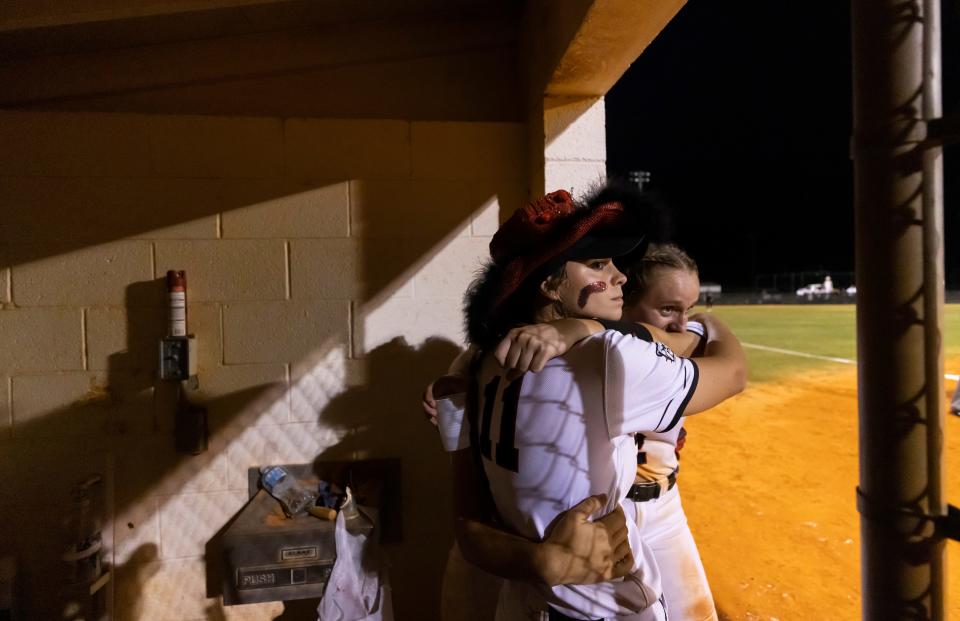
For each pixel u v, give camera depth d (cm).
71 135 262
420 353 283
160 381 269
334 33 291
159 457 270
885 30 88
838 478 530
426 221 283
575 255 124
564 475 116
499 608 138
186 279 270
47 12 204
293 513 244
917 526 89
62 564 259
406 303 282
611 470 119
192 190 270
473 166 286
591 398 115
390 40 295
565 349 113
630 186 128
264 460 276
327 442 279
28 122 260
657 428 118
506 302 132
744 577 358
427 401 173
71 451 266
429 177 283
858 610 320
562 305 130
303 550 228
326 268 278
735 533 420
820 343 1454
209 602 273
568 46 215
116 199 265
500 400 123
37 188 262
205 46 284
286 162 275
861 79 92
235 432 274
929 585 90
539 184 267
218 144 271
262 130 273
